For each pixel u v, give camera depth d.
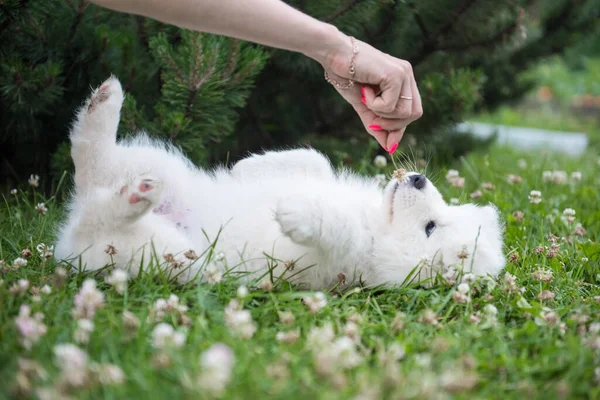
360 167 1.56
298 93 1.63
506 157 2.20
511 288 1.08
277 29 0.99
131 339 0.88
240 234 1.11
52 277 1.02
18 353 0.84
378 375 0.83
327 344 0.87
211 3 0.96
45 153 1.48
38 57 1.33
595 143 2.66
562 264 1.23
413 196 1.13
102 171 1.12
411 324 0.99
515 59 2.01
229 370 0.80
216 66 1.30
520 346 0.95
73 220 1.08
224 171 1.26
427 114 1.60
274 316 0.99
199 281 1.02
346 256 1.09
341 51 1.02
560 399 0.84
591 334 0.98
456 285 1.10
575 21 1.93
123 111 1.31
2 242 1.20
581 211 1.58
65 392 0.78
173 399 0.78
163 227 1.06
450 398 0.81
